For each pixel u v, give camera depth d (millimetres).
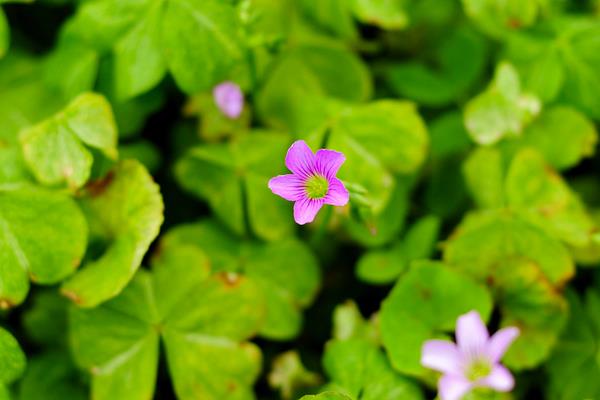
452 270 322
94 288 305
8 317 350
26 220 309
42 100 348
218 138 363
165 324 318
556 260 330
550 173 339
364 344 320
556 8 380
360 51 384
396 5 354
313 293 343
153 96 355
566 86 361
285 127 361
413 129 339
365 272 339
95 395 313
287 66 362
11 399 328
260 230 345
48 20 379
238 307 321
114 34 341
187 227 347
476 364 289
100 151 327
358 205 304
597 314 333
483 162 350
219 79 334
